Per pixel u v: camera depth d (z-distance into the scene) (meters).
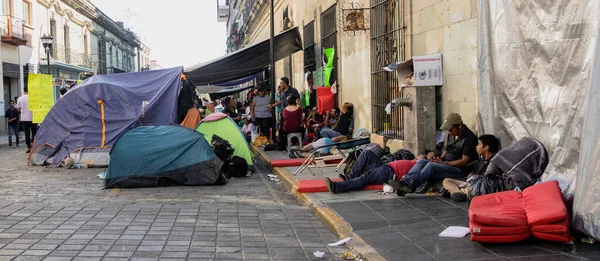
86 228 6.15
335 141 11.30
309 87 18.23
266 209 7.44
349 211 6.72
